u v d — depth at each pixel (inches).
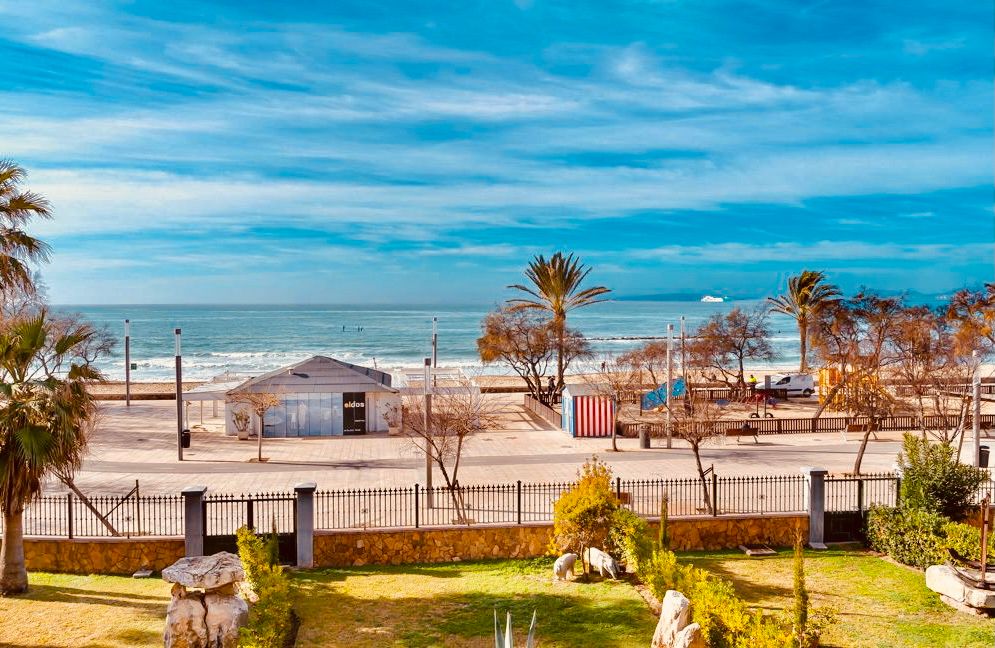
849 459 1386.6
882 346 1700.3
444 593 737.0
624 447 1531.7
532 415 2018.9
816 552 863.1
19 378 708.0
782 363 4168.3
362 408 1731.1
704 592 566.3
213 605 600.4
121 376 3326.8
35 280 1196.5
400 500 1043.3
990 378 2486.5
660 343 2252.7
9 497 710.5
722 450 1486.2
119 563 812.0
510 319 2260.1
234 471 1311.5
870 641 606.2
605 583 756.6
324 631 642.8
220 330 6791.3
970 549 749.9
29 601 710.5
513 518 941.2
